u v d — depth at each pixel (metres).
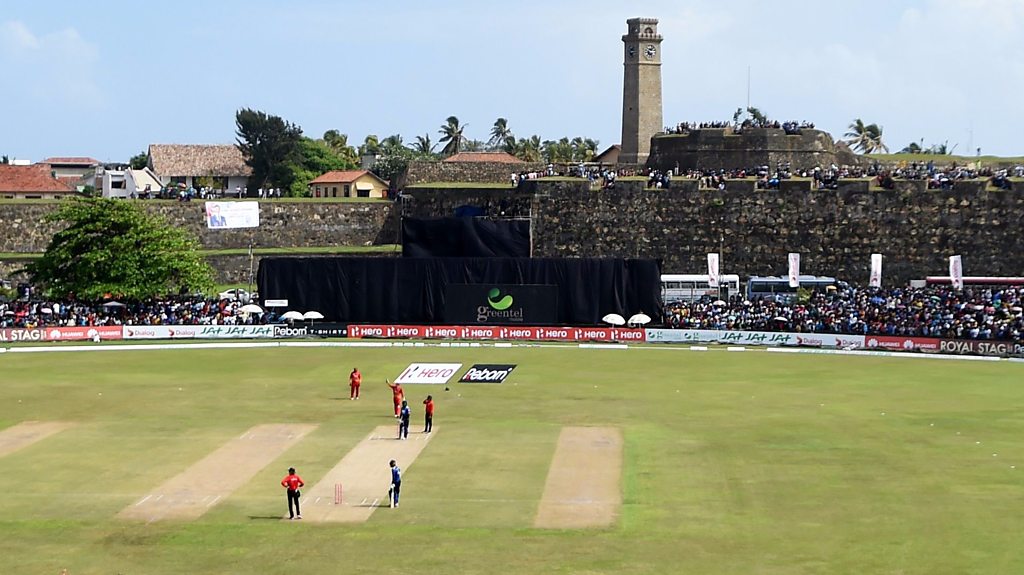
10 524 56.06
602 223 139.12
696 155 151.50
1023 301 113.56
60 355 108.81
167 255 123.44
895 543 52.06
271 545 52.75
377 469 65.38
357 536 53.84
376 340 119.19
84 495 60.69
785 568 49.16
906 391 88.56
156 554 51.81
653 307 120.06
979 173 135.38
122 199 138.12
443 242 127.81
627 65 186.12
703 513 56.81
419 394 88.50
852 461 66.50
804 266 135.00
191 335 119.19
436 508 57.97
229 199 150.00
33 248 141.38
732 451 69.12
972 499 58.59
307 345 115.50
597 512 57.09
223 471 65.25
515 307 121.38
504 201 145.00
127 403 84.75
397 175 194.25
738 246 136.50
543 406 83.38
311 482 62.78
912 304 115.62
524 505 58.34
